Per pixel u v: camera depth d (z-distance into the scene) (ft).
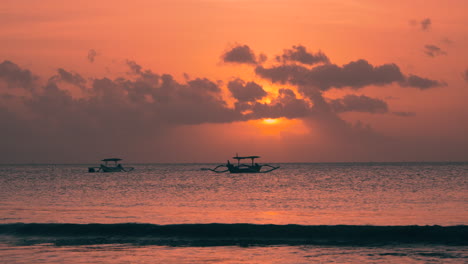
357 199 223.92
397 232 95.14
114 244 92.48
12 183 399.24
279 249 87.92
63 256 82.58
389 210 170.71
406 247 87.51
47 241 95.14
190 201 214.48
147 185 367.25
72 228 102.73
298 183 392.27
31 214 152.05
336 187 327.47
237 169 618.85
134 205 191.93
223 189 313.12
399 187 317.83
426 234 93.40
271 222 135.33
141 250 87.35
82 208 176.35
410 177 497.46
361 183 379.55
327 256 82.38
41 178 521.65
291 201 215.10
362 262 77.82
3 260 79.87
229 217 147.13
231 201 215.92
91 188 324.39
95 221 135.13
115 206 186.60
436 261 77.71
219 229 99.81
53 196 246.06
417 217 147.33
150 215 151.64
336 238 94.89
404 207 182.50
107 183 400.67
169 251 86.94
